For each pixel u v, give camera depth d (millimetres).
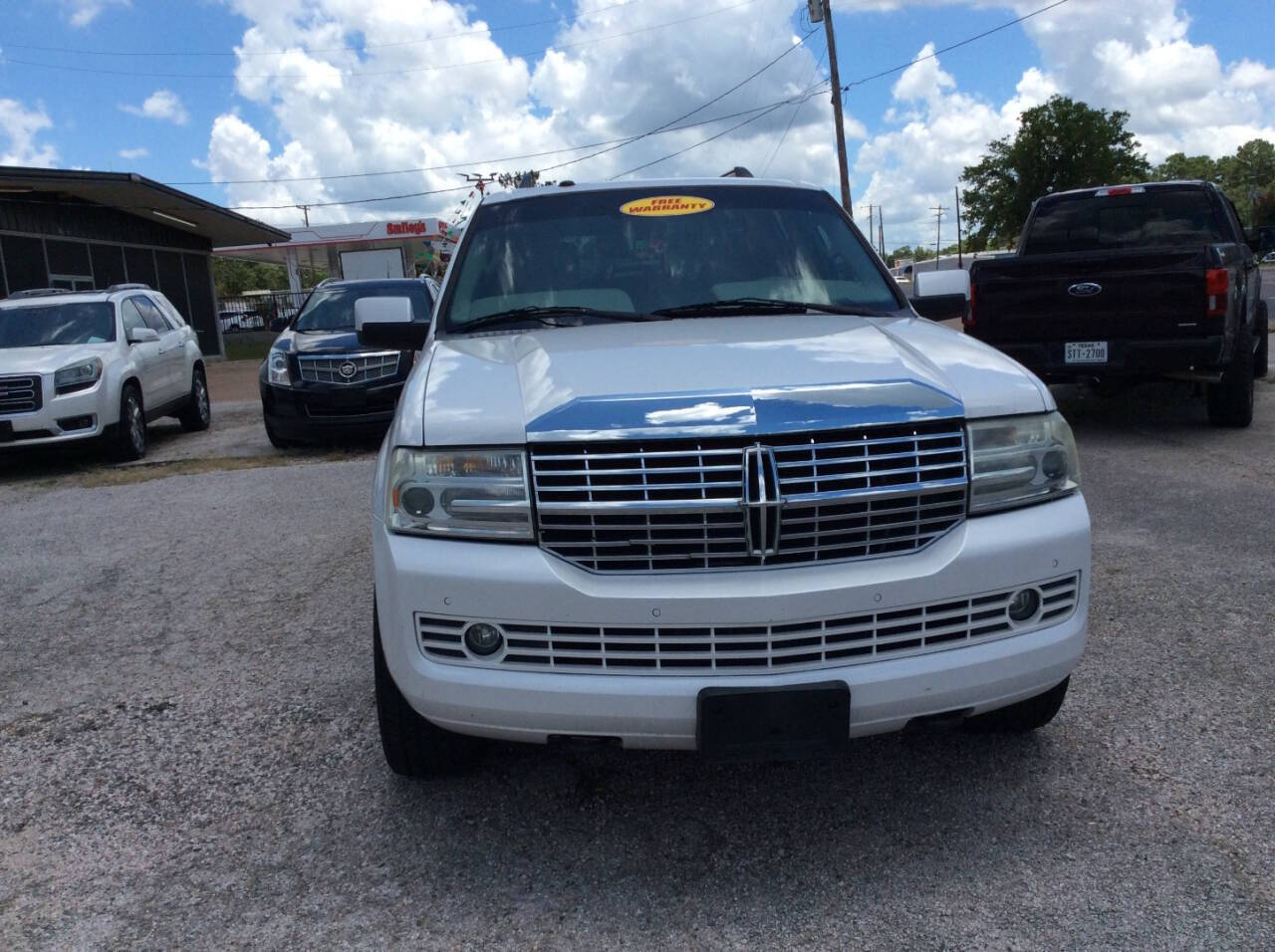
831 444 2537
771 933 2461
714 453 2502
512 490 2559
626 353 3027
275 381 9703
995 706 2723
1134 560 5152
